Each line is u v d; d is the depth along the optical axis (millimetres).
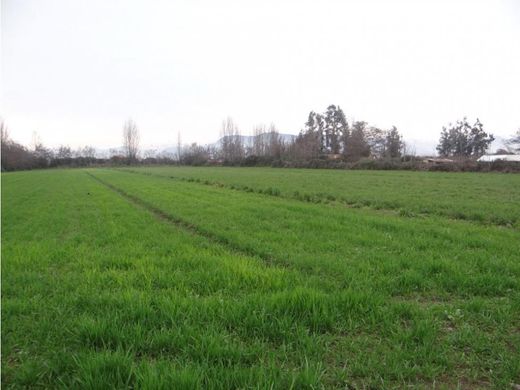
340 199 19188
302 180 35312
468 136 119312
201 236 9750
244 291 5238
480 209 14547
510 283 5523
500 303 4848
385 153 99562
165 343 3699
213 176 44938
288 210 14438
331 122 122750
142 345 3643
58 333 3953
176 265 6625
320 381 3152
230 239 8789
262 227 10602
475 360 3510
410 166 57906
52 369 3256
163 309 4340
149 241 8961
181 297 4832
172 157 128750
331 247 8016
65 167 107875
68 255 7430
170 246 8359
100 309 4512
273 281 5508
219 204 16859
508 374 3270
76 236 9688
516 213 13359
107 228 10984
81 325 3922
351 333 4055
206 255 7250
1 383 3150
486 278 5605
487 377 3305
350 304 4578
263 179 37375
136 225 11586
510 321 4293
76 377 3109
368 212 15062
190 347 3609
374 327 4160
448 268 6191
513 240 8852
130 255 7457
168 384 2938
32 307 4641
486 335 3990
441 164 54375
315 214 13414
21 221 12781
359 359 3518
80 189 29172
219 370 3213
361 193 21906
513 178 36906
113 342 3768
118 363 3215
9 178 49000
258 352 3574
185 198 19938
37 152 111625
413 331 3973
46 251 7789
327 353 3643
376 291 5203
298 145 94812
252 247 7945
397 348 3666
